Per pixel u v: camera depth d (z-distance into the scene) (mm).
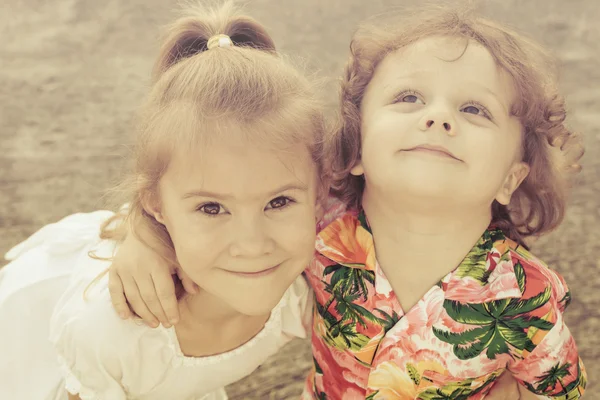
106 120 3473
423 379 1399
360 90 1459
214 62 1229
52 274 1622
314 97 1298
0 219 2754
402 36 1412
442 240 1348
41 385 1593
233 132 1146
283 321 1563
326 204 1524
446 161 1234
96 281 1400
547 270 1431
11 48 4215
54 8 4730
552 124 1487
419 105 1300
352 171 1482
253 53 1282
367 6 4691
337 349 1496
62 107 3604
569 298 1471
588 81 3854
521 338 1377
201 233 1192
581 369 1448
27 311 1604
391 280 1406
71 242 1668
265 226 1197
